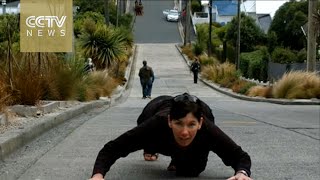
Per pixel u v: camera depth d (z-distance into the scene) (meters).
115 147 5.08
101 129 10.23
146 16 81.62
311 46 23.58
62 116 11.21
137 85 36.78
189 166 5.65
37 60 13.09
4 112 8.81
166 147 5.25
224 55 46.59
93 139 8.77
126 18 63.78
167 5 89.12
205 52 54.19
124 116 13.85
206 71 40.56
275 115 14.85
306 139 8.91
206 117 5.21
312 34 23.47
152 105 5.54
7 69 11.41
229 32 53.38
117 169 6.29
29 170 6.32
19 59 12.71
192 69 39.03
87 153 7.41
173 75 44.12
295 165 6.70
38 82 11.60
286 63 35.03
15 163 6.71
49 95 13.33
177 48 60.59
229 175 5.99
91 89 18.91
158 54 57.19
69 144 8.21
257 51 46.66
